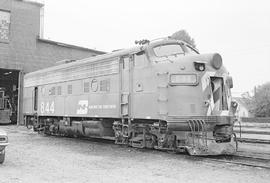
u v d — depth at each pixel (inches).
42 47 1301.7
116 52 584.7
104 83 599.5
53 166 395.2
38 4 1295.5
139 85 524.1
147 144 517.3
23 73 1253.7
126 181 318.7
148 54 513.0
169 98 474.6
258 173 359.3
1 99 1328.7
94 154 497.0
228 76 497.0
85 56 1418.6
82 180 321.1
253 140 647.1
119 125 570.6
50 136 805.9
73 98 692.7
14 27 1233.4
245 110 2741.1
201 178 335.6
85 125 651.5
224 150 455.2
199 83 466.6
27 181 313.3
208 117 460.4
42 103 831.7
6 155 475.2
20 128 1107.9
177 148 475.5
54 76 775.1
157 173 358.6
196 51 560.1
